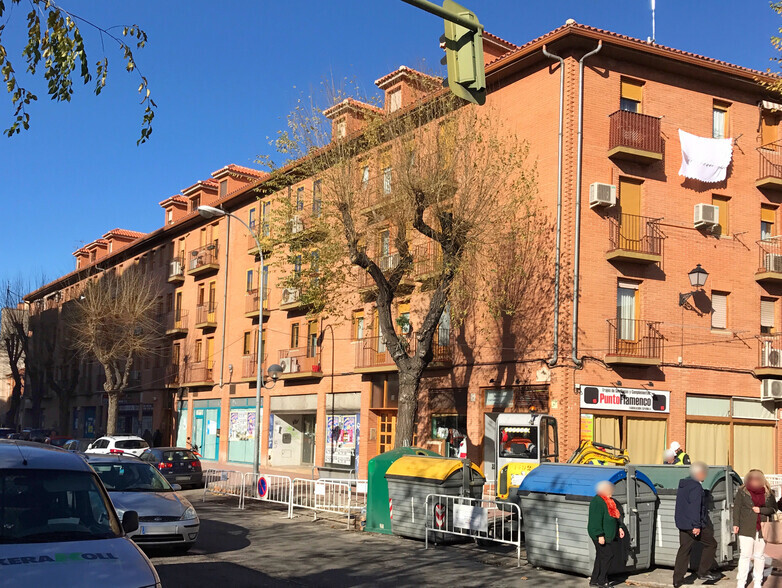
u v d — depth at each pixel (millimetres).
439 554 13484
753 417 24266
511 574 11773
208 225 42438
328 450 31391
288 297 33844
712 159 24188
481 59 7641
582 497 11594
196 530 12617
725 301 24391
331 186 20469
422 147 19922
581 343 21734
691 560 12008
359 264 20156
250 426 37219
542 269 22578
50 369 56625
